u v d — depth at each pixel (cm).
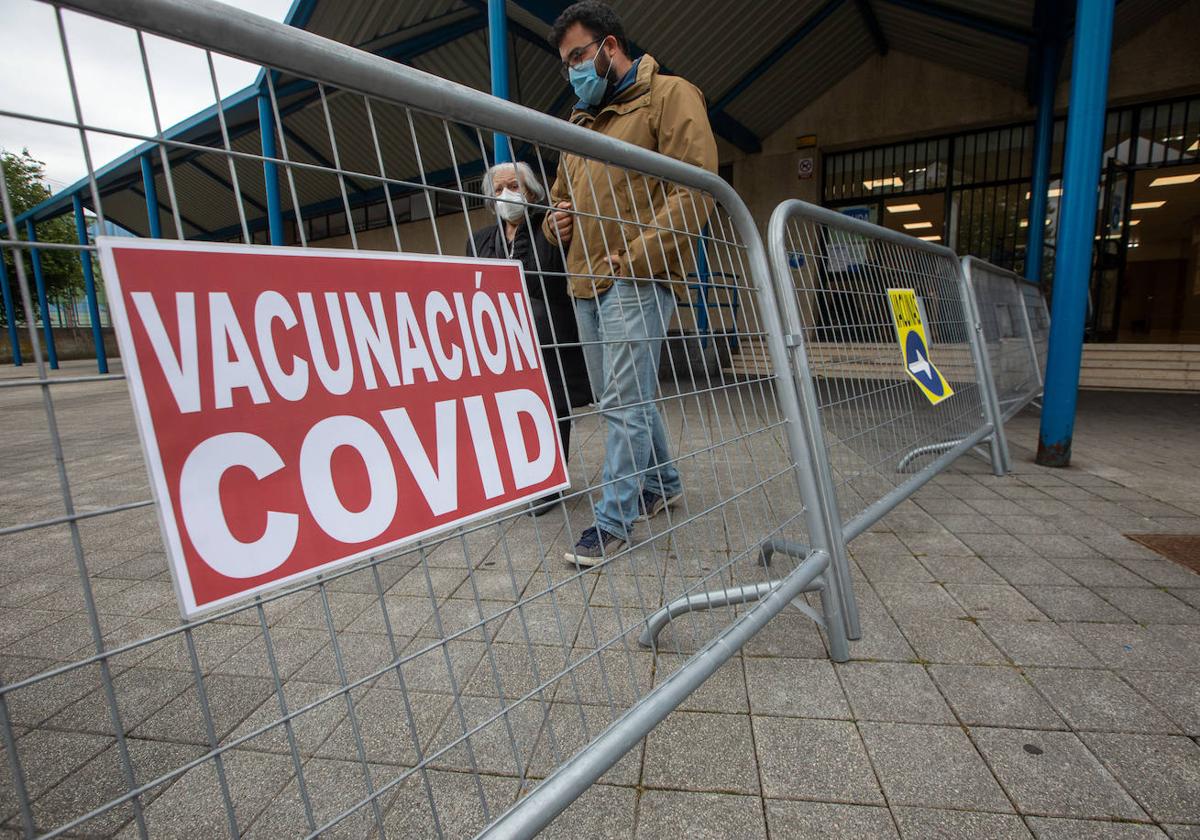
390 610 199
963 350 328
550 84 751
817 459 169
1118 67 759
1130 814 114
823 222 195
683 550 233
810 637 176
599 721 142
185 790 127
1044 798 118
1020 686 151
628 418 212
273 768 132
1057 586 202
